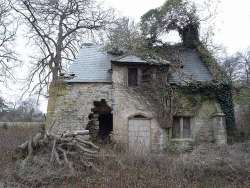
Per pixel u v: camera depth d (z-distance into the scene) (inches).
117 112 491.8
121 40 583.8
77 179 292.0
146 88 501.0
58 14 818.8
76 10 833.5
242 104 543.5
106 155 345.1
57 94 502.3
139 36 598.5
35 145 352.2
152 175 306.3
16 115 1325.0
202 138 496.4
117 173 308.8
